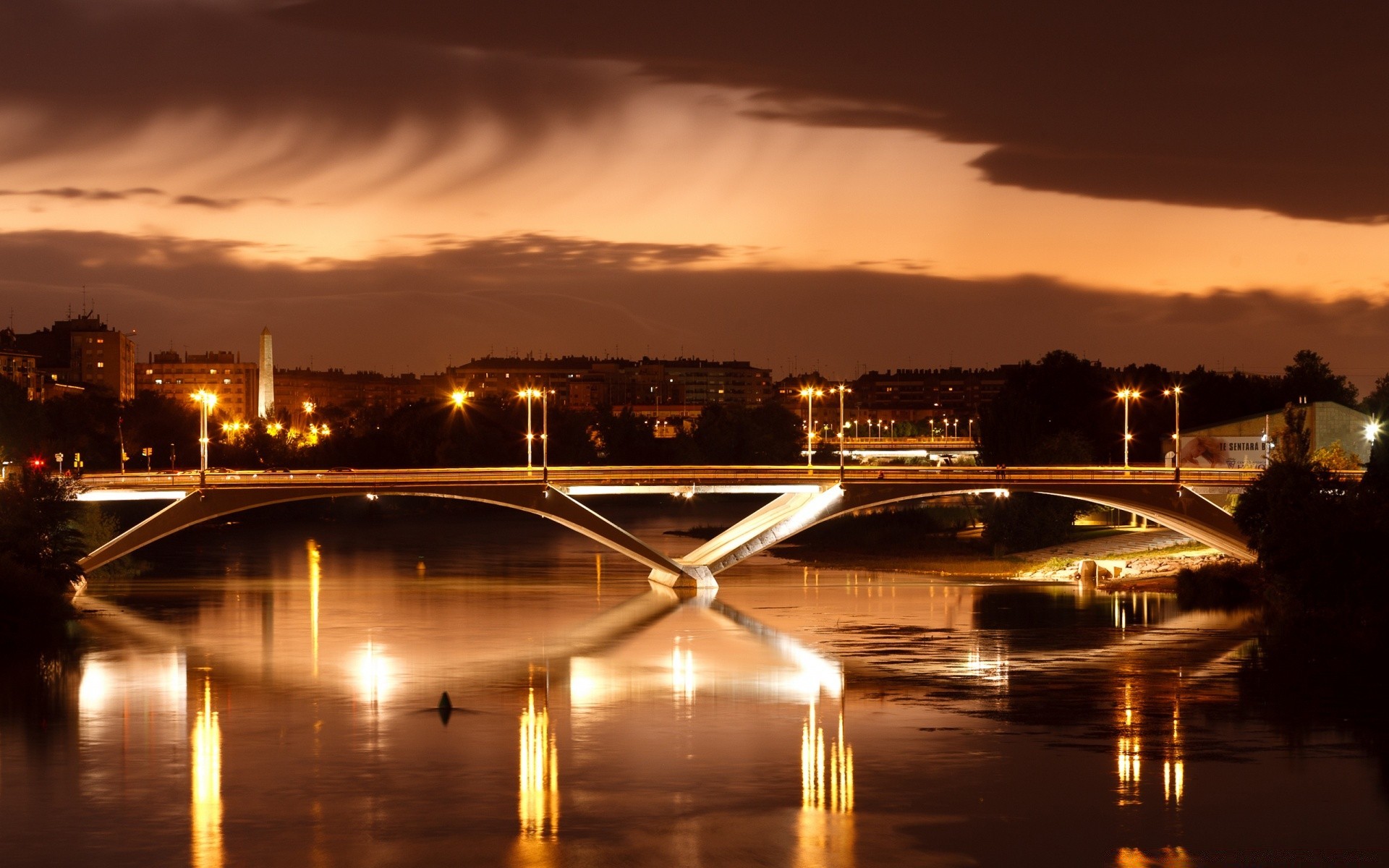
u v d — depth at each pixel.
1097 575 124.56
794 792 53.53
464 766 57.38
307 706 69.25
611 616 103.50
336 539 192.25
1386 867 46.12
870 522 183.38
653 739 62.03
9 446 162.75
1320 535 95.94
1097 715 66.75
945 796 53.25
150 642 90.19
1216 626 96.25
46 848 47.25
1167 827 49.69
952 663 81.56
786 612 106.19
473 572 141.38
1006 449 157.88
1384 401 175.50
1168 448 172.75
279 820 50.25
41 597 96.75
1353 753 59.41
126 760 58.41
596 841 48.03
